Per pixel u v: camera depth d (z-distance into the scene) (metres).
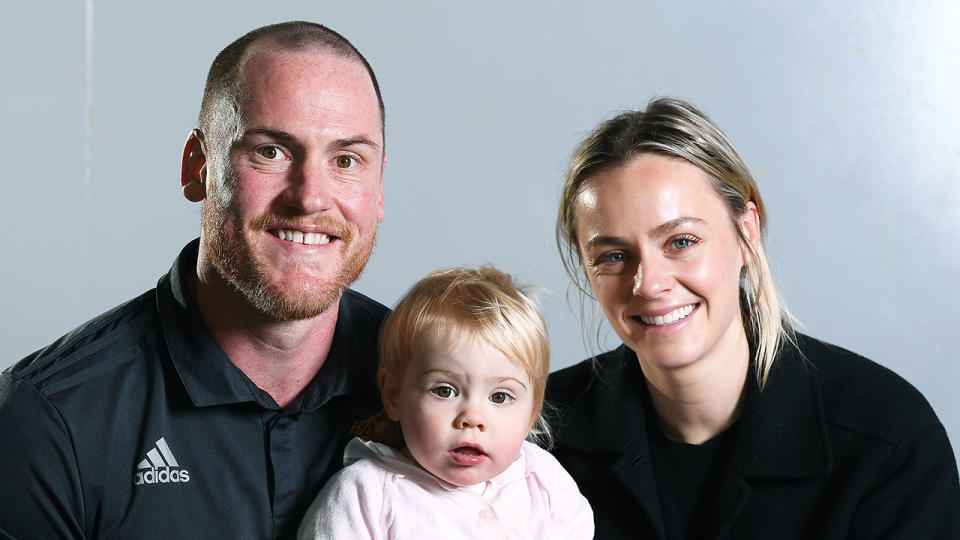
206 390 1.66
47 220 3.50
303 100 1.60
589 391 1.99
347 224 1.65
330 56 1.65
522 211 3.47
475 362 1.71
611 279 1.76
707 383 1.80
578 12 3.44
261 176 1.61
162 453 1.65
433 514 1.71
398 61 3.44
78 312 3.52
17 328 3.50
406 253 3.49
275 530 1.69
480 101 3.46
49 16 3.45
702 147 1.74
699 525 1.86
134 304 1.79
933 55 3.40
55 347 1.75
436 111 3.46
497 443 1.72
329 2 3.43
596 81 3.44
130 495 1.64
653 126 1.74
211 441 1.68
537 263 3.47
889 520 1.72
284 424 1.71
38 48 3.45
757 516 1.79
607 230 1.72
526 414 1.77
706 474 1.86
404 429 1.75
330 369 1.75
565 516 1.81
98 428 1.64
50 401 1.62
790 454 1.78
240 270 1.62
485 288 1.78
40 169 3.48
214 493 1.66
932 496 1.71
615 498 1.91
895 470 1.74
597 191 1.74
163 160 3.49
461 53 3.45
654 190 1.69
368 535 1.67
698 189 1.72
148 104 3.47
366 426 1.79
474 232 3.49
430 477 1.75
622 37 3.44
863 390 1.82
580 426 1.93
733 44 3.42
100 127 3.48
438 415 1.72
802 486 1.78
